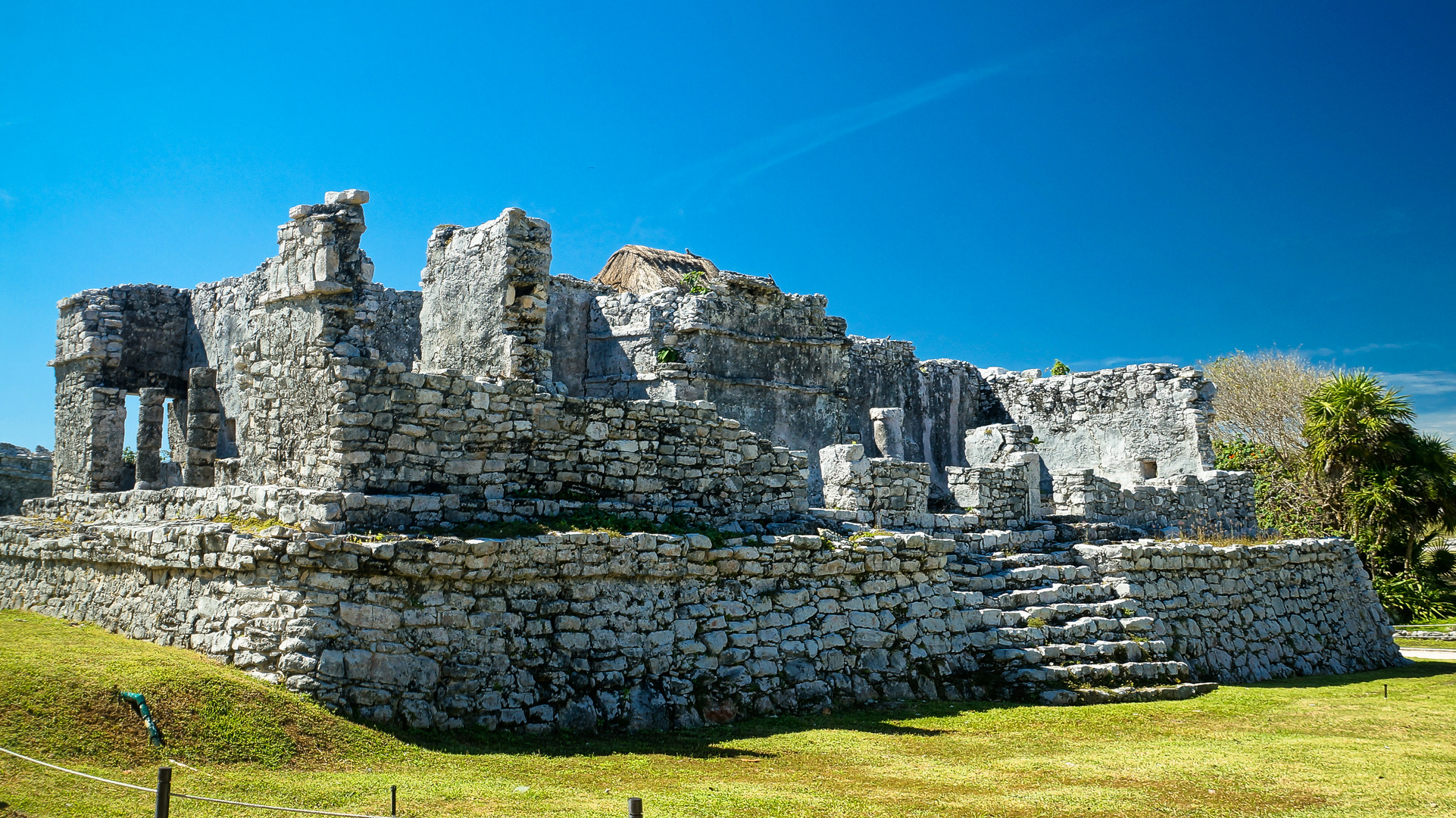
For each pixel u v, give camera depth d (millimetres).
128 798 8539
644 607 13664
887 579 16219
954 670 16219
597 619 13250
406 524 12992
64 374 22766
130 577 14688
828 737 12953
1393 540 34531
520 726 12211
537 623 12773
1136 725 14406
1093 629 17422
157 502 15938
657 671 13461
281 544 11961
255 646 11797
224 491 14133
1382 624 24125
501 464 14289
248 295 21266
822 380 27047
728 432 16578
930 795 10352
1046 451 30844
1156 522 24641
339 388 13203
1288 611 21766
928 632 16266
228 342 21906
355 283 14344
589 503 14938
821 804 9789
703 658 13922
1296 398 49281
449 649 12094
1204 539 22828
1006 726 14023
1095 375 30000
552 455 14781
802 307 26922
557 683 12672
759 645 14484
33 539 17531
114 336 22016
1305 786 11219
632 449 15508
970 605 17047
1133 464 28859
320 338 13859
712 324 24641
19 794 8273
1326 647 22234
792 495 17344
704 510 16141
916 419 30516
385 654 11672
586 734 12523
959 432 31625
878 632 15758
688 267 38375
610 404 15352
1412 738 14039
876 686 15375
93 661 11047
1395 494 33031
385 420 13414
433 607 12117
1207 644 19391
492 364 17422
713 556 14375
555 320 25219
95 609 15422
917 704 15172
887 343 30156
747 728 13320
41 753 9102
